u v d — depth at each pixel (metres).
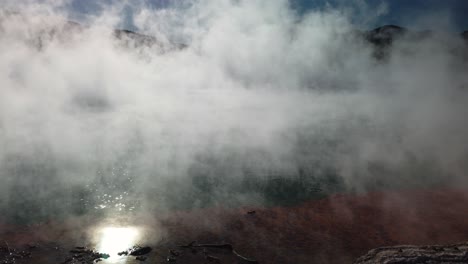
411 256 3.77
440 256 3.77
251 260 4.14
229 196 6.25
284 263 4.12
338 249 4.44
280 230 4.95
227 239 4.67
